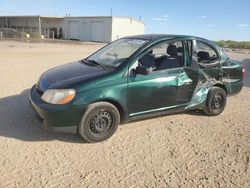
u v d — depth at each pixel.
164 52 5.19
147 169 3.94
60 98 4.28
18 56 15.30
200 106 5.78
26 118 5.41
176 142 4.82
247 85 9.88
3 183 3.45
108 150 4.40
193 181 3.73
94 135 4.56
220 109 6.17
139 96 4.84
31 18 56.81
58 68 5.41
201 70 5.58
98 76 4.54
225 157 4.41
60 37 53.84
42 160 4.00
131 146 4.57
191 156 4.38
